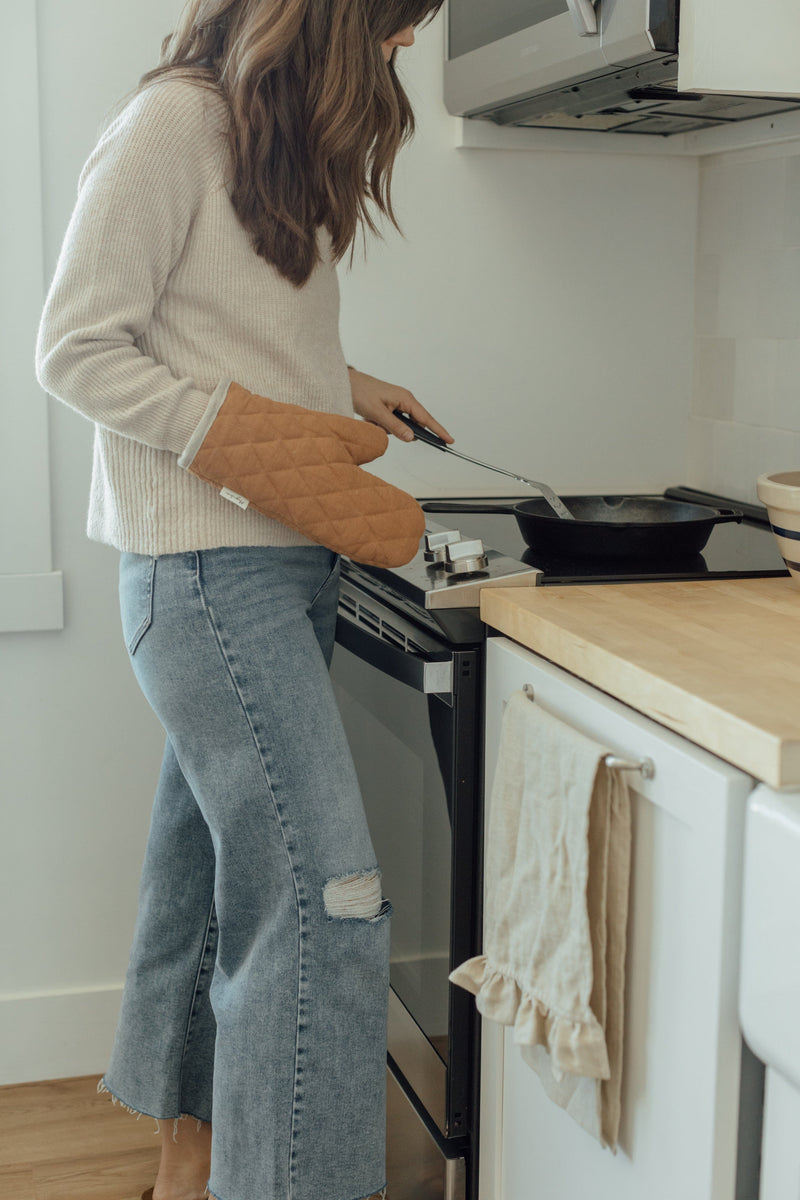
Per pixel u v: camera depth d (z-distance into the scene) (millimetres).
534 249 1955
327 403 1284
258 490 1181
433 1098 1448
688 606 1237
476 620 1327
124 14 1753
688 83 1304
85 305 1111
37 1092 1931
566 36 1416
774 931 846
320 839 1242
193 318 1202
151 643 1244
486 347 1967
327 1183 1273
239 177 1163
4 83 1696
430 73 1864
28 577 1822
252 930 1306
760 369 1856
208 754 1256
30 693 1887
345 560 1699
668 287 2027
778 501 1285
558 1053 1058
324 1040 1254
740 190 1881
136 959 1561
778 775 827
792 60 1319
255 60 1122
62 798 1930
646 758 995
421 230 1906
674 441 2053
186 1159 1595
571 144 1896
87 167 1165
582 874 1024
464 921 1364
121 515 1235
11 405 1777
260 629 1238
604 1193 1113
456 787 1342
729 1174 949
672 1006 990
